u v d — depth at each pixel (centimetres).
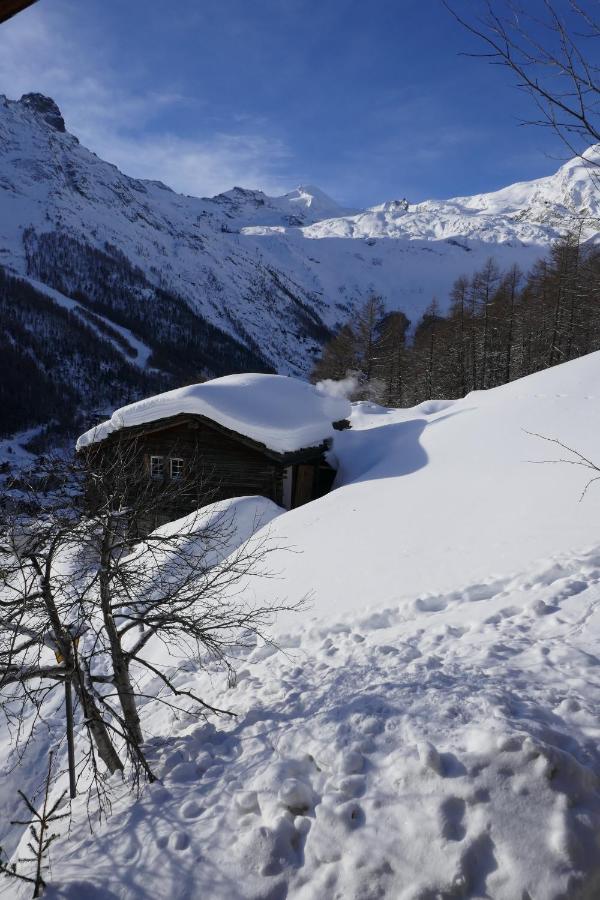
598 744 328
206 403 1695
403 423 2091
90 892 333
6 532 441
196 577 539
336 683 477
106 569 466
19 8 140
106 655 880
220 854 330
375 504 1230
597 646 459
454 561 802
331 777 351
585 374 1653
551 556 709
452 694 392
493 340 4791
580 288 3778
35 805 617
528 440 1301
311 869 306
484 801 298
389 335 5356
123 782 450
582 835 279
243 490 1741
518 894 264
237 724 471
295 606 816
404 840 296
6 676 423
